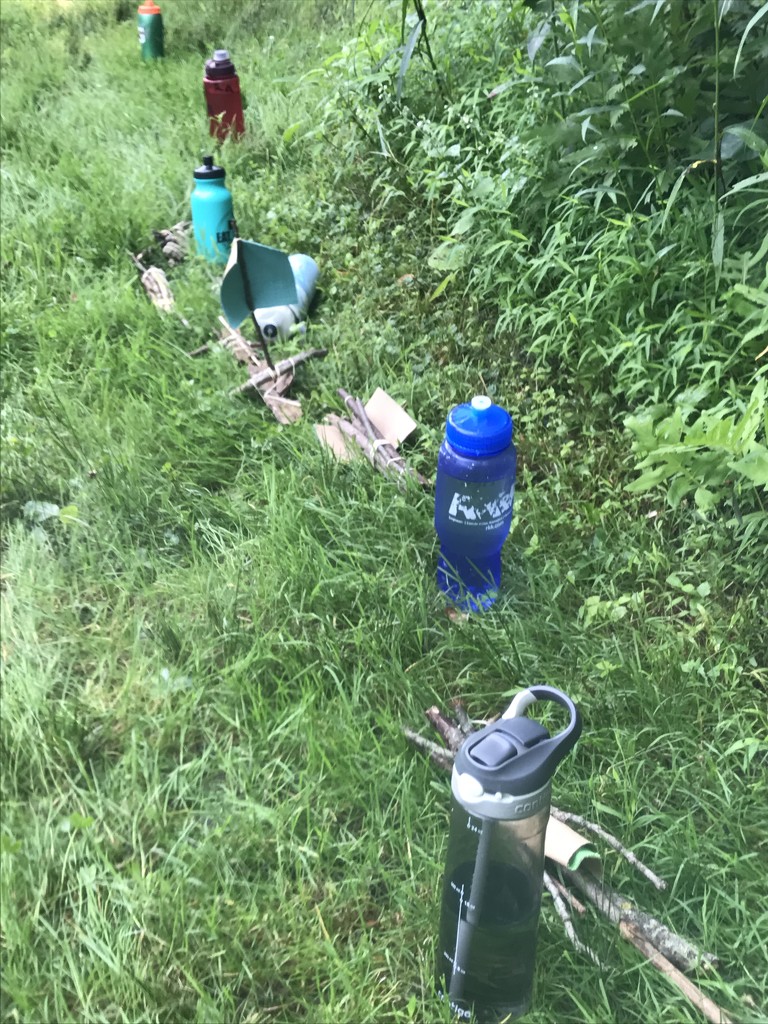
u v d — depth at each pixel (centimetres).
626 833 209
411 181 430
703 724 232
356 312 387
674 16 317
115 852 210
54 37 763
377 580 267
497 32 440
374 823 212
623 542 278
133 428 328
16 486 313
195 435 327
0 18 791
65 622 268
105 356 363
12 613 267
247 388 347
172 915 192
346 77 484
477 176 384
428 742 224
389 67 462
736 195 316
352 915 198
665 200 332
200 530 298
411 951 191
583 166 343
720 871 197
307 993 186
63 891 201
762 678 240
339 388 342
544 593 266
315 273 407
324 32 662
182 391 346
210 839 209
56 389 352
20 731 228
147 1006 181
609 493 295
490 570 271
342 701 235
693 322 309
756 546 270
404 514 289
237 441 326
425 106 452
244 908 196
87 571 284
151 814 213
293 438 324
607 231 329
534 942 175
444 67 451
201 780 227
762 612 259
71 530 297
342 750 225
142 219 464
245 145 530
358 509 292
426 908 194
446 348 359
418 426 323
